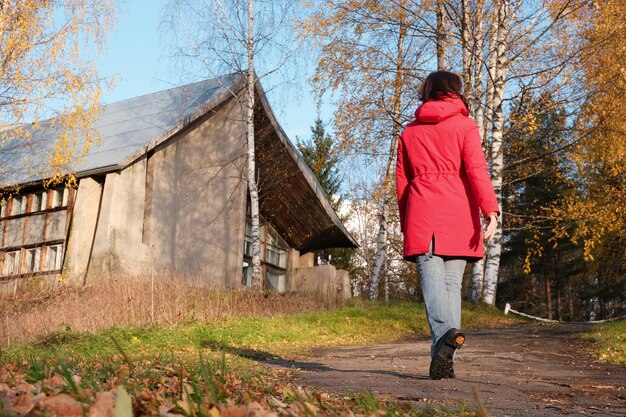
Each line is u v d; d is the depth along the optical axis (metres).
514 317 17.48
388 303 18.92
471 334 12.51
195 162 19.22
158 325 10.59
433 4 15.95
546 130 17.28
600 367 6.73
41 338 9.20
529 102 16.36
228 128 20.31
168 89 20.52
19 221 18.14
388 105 16.56
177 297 12.08
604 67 16.02
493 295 17.77
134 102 20.47
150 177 17.70
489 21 16.81
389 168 19.16
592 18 16.12
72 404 1.53
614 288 40.03
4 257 18.22
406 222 4.59
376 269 23.00
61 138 14.59
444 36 16.28
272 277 23.36
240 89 19.08
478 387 4.31
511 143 18.67
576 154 17.42
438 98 4.66
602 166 19.50
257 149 20.80
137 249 16.97
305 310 15.30
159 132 17.20
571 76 15.76
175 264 18.25
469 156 4.47
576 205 17.91
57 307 11.52
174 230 18.36
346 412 2.61
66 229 17.09
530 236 36.31
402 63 16.72
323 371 5.78
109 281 13.25
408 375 5.14
